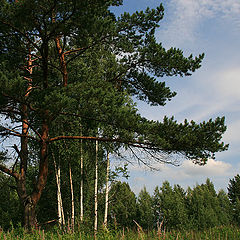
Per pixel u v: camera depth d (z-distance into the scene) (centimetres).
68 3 957
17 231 754
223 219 4634
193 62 1132
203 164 1031
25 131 1295
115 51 1168
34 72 1282
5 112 1074
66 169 1705
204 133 975
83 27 1014
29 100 1050
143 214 4012
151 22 1105
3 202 2095
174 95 1234
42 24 1040
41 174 1146
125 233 567
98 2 1012
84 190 1744
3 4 985
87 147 1520
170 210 3628
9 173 1188
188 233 604
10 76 934
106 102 1019
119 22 1113
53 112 937
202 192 5606
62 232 782
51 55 1304
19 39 1116
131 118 1001
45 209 1927
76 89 1012
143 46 1157
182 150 1024
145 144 1038
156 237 482
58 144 1403
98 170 1641
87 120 1118
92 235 637
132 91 1312
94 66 1419
